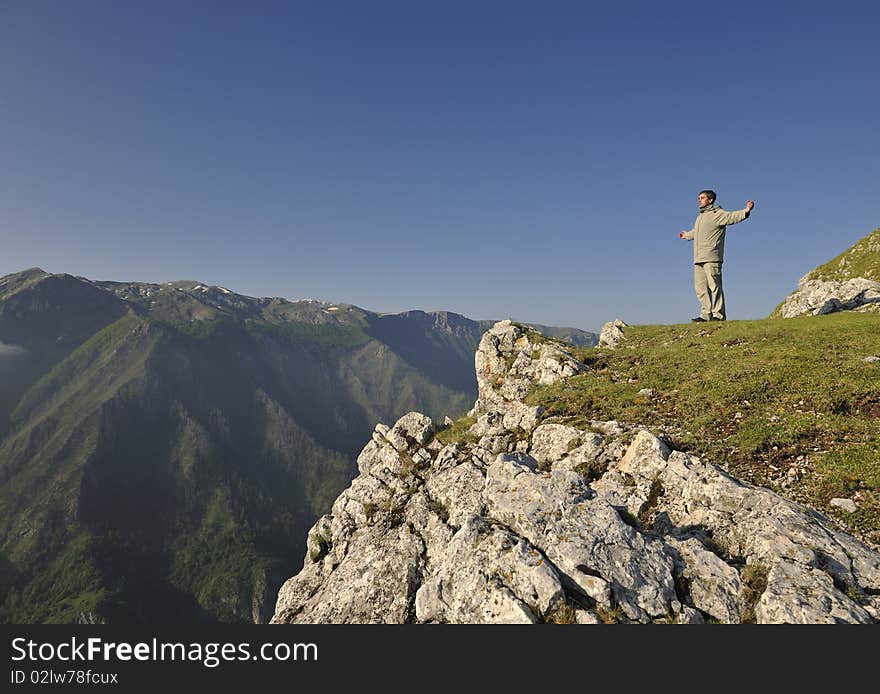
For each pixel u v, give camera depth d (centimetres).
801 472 1662
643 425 2109
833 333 2775
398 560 1759
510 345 3462
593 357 3119
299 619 1889
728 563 1280
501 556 1279
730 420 2025
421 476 2334
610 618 1091
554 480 1483
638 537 1291
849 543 1264
